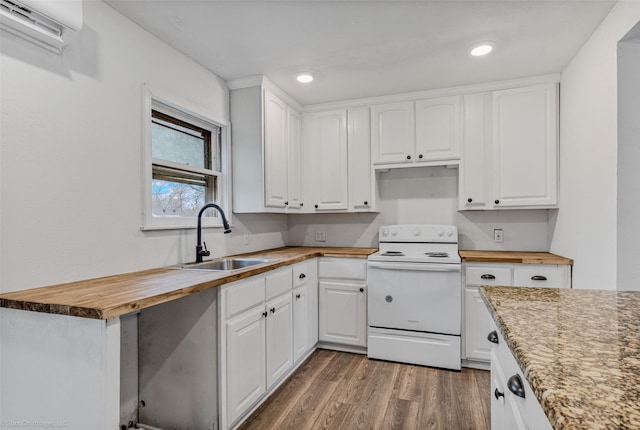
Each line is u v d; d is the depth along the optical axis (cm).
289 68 242
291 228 357
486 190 270
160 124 214
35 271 139
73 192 153
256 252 291
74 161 154
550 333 79
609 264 177
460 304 246
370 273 266
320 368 250
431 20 183
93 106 163
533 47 212
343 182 310
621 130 168
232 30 193
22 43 135
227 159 263
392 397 208
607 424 43
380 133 298
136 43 186
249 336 188
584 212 209
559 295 115
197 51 217
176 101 212
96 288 138
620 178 169
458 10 174
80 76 157
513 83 261
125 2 167
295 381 230
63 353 115
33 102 139
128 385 175
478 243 300
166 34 197
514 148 262
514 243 290
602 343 72
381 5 170
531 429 68
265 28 191
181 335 172
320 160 317
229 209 264
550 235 275
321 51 217
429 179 315
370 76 255
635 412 46
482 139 271
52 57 145
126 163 179
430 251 294
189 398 171
